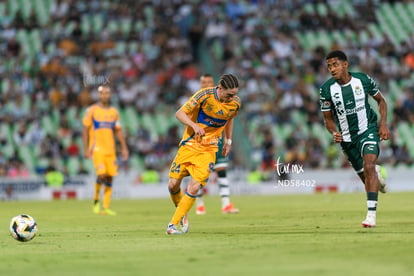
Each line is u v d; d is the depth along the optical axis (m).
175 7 115.00
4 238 30.30
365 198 65.75
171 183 31.03
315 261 20.27
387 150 93.81
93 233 32.62
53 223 40.34
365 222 32.41
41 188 79.94
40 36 106.12
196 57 111.50
